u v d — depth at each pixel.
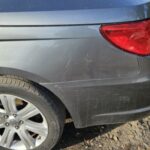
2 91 1.39
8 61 1.30
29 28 1.26
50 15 1.25
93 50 1.28
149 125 1.78
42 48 1.28
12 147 1.56
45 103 1.40
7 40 1.27
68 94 1.36
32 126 1.49
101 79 1.33
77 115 1.42
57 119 1.44
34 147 1.54
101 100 1.38
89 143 1.69
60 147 1.68
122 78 1.33
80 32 1.26
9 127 1.50
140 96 1.38
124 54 1.30
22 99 1.41
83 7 1.26
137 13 1.26
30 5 1.28
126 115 1.43
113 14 1.25
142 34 1.28
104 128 1.77
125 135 1.73
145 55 1.31
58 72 1.31
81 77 1.32
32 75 1.32
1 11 1.27
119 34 1.27
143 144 1.68
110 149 1.66
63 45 1.27
